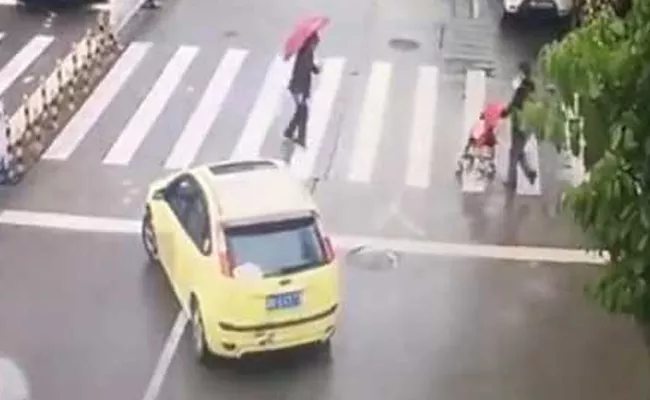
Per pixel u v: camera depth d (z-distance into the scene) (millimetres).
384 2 58219
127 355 30500
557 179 40688
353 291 33875
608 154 15164
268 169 32750
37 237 35938
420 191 39938
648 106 14672
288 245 29547
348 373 30156
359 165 41625
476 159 40688
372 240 36719
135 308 32438
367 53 51594
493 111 40406
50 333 31297
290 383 29656
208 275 29391
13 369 29781
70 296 32969
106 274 34062
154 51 50750
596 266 35344
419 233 37281
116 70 48531
